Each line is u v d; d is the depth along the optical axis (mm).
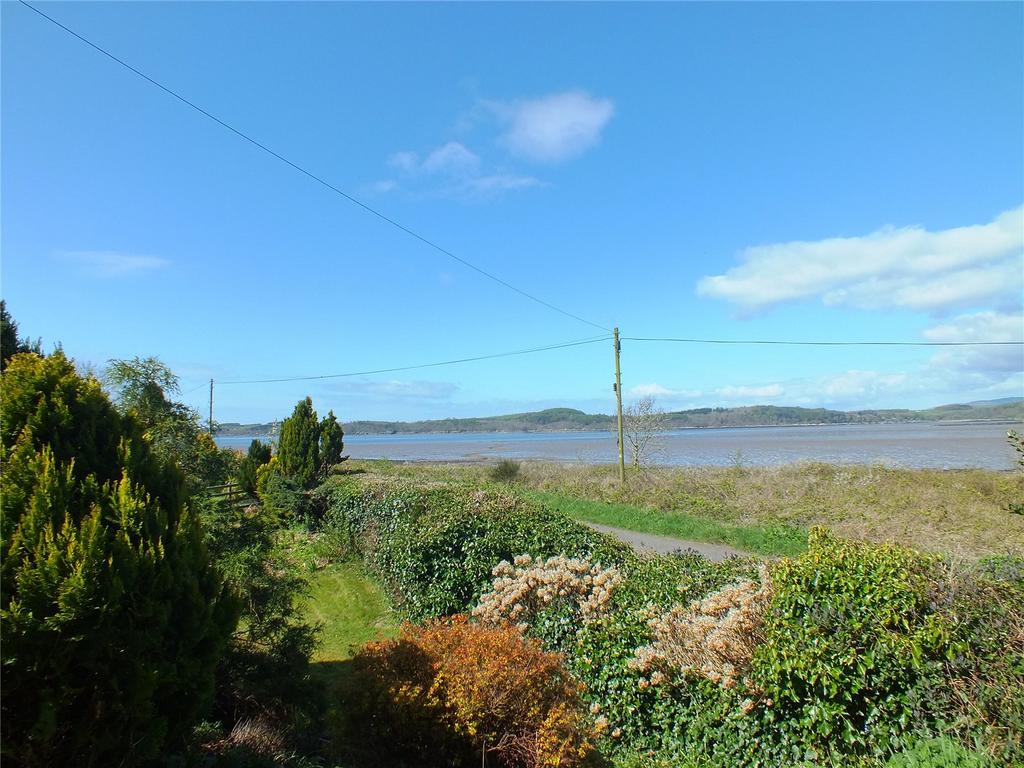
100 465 4090
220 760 4215
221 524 6891
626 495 22328
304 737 5352
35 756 3318
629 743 6258
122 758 3621
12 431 3914
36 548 3508
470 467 36625
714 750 5645
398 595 11148
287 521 19109
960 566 5109
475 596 9398
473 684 4883
